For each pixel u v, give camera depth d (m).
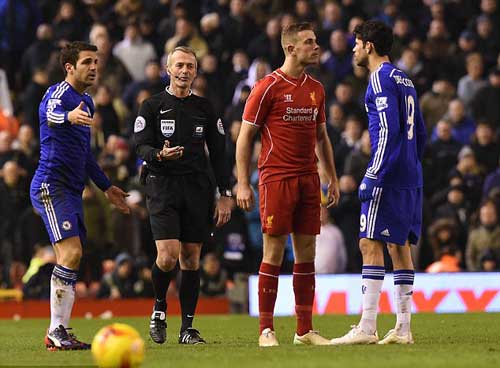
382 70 32.44
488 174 67.25
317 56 32.66
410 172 32.75
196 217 34.91
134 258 62.97
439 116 72.62
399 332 33.06
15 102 80.88
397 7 80.75
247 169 32.91
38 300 60.97
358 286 55.78
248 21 80.06
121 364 24.45
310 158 33.00
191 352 30.02
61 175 33.00
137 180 65.75
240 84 74.75
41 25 81.69
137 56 78.38
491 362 25.89
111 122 71.44
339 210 63.22
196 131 34.78
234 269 64.62
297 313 33.56
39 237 63.44
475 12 82.94
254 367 25.27
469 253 61.56
